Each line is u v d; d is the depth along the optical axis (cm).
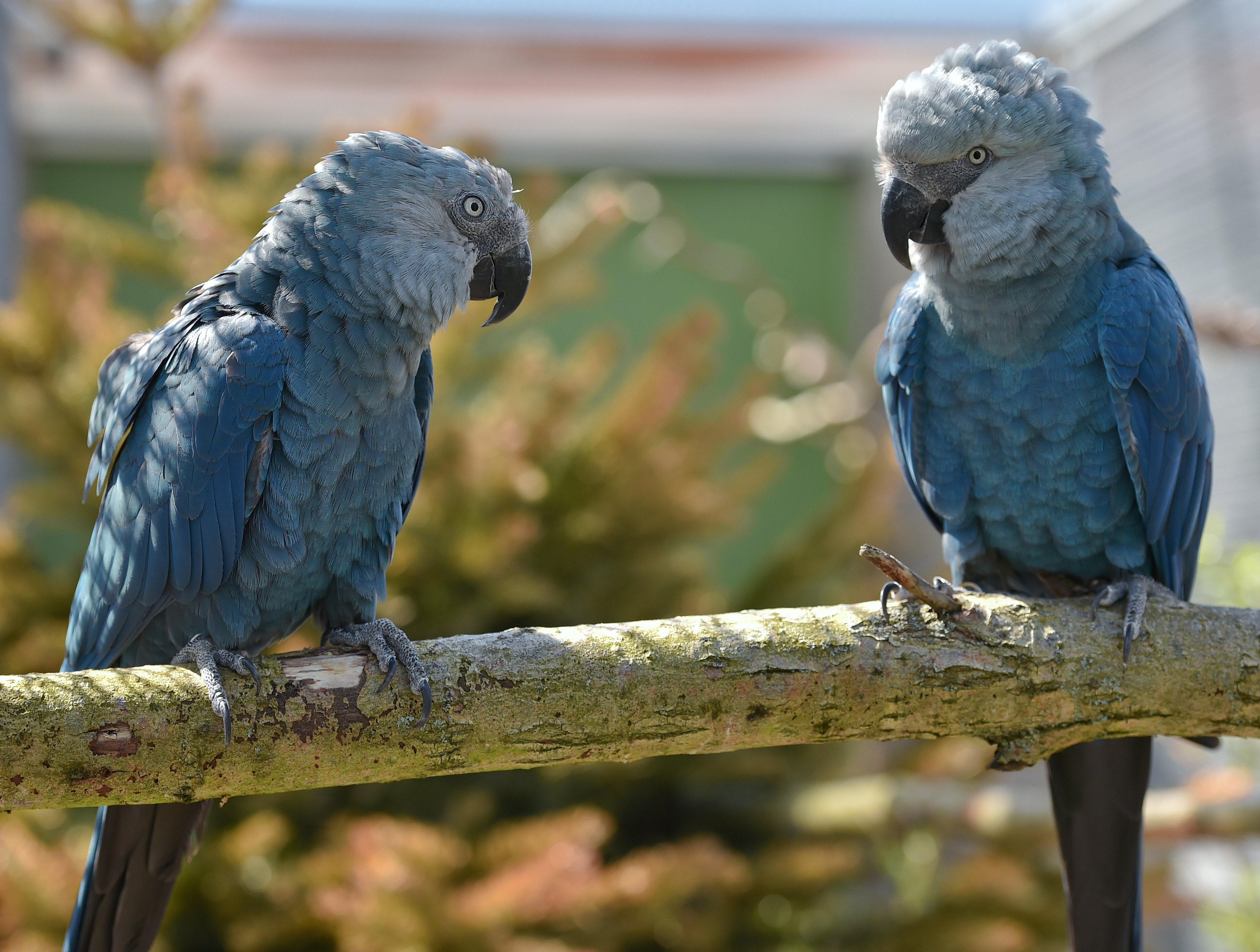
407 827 388
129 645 249
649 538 492
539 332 760
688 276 784
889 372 300
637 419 473
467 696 209
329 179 251
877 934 481
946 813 471
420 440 271
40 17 581
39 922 367
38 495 454
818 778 521
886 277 775
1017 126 262
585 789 475
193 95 493
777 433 687
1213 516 455
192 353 241
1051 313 267
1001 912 481
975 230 264
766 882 466
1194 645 225
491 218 263
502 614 473
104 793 198
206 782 203
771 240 811
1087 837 270
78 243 479
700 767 488
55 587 450
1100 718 224
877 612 225
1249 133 555
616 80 706
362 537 257
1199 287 596
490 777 462
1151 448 266
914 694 218
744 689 215
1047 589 298
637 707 212
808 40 678
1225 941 468
